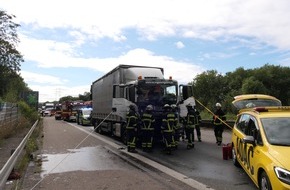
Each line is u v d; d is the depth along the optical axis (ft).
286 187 17.13
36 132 70.74
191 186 24.50
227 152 35.83
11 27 136.56
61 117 170.09
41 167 32.86
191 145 44.93
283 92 224.94
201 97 245.24
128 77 52.65
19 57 143.95
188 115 44.93
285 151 19.44
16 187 25.00
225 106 155.22
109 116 60.34
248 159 24.29
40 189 24.45
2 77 144.05
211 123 83.97
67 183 26.14
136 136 43.47
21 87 208.03
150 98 46.93
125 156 39.32
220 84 241.96
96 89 76.02
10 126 64.18
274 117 23.72
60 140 58.34
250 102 54.90
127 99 48.11
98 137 63.46
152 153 41.42
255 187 23.91
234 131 31.50
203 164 33.22
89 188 24.53
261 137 21.94
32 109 133.80
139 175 28.60
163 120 40.68
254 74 228.84
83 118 108.78
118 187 24.64
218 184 24.95
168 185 24.93
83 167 32.68
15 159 28.35
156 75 52.95
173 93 47.93
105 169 31.48
